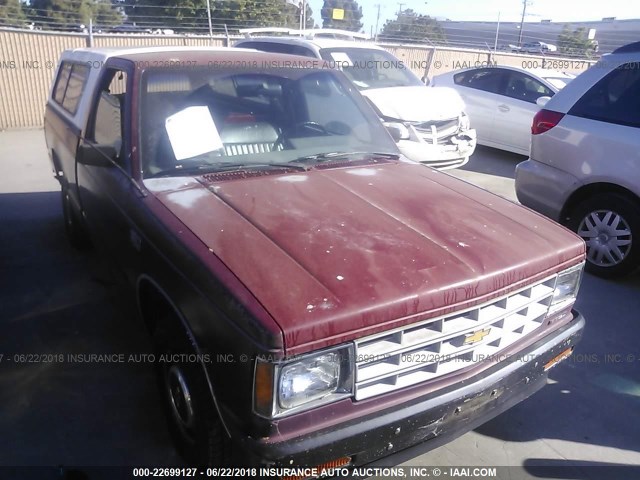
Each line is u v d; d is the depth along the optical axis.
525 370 2.64
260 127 3.46
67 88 5.23
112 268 3.73
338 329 2.05
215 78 3.51
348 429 2.11
